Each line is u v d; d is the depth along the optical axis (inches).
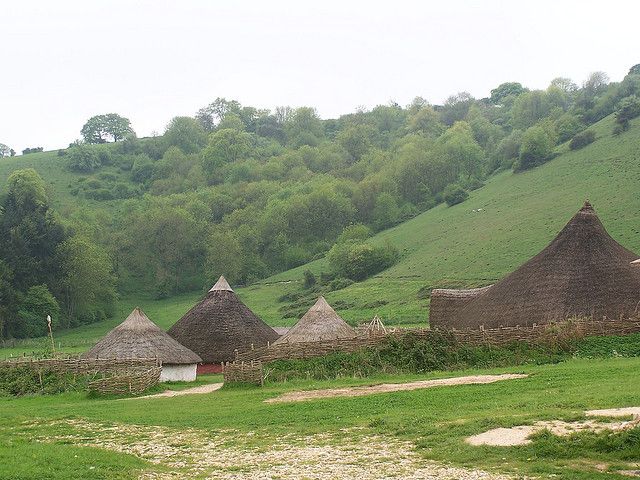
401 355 1761.8
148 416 1298.0
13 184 5930.1
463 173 6879.9
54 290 5022.1
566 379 1320.1
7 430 1225.4
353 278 5255.9
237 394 1555.1
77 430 1193.4
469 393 1270.9
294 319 4343.0
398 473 824.9
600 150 5816.9
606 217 4525.1
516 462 836.0
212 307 2640.3
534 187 5654.5
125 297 5940.0
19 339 4473.4
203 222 6363.2
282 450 976.9
